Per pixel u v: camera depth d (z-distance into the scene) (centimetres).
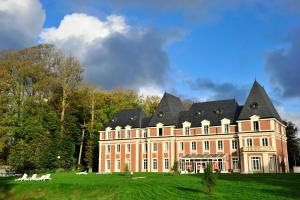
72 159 8362
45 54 7988
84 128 9244
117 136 8725
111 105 9719
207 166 3206
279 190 3097
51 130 7894
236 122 7231
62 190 4091
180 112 8356
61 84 8138
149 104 10669
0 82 7212
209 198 2892
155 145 8069
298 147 9806
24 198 4081
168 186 3719
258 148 6550
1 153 7169
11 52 7556
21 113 7331
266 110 6862
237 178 4281
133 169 8281
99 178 5191
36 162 6731
